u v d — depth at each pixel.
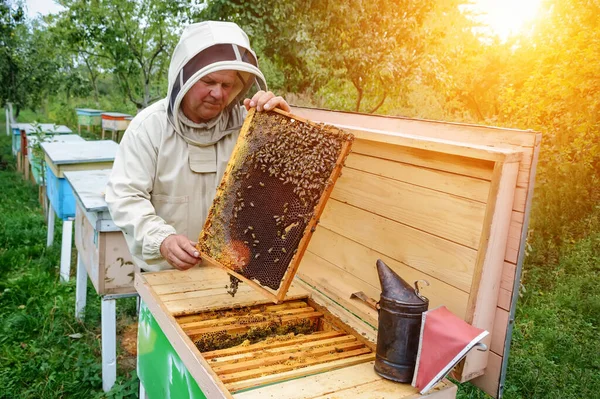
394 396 1.36
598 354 3.21
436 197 1.67
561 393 2.86
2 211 7.18
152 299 2.08
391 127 1.90
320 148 1.67
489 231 1.40
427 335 1.32
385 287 1.44
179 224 2.43
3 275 5.04
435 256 1.68
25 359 3.57
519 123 5.46
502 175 1.37
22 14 13.76
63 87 18.33
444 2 7.13
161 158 2.31
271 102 1.90
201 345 1.84
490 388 1.52
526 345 3.38
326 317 2.04
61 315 4.23
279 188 1.77
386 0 6.90
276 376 1.47
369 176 2.03
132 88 15.74
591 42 4.88
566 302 3.82
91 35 12.98
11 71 15.05
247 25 6.57
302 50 6.73
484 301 1.45
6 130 17.22
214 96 2.11
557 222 4.77
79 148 5.07
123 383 3.35
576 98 4.95
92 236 3.31
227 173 1.96
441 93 7.54
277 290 1.67
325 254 2.35
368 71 7.21
